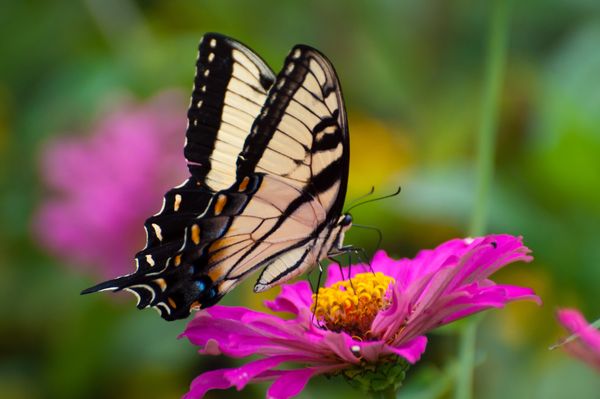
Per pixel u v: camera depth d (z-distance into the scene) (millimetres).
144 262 995
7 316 1222
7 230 1241
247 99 1002
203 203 1003
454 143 1226
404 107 1270
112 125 1159
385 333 972
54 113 1235
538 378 1127
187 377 1184
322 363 970
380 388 971
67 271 1214
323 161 1006
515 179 1168
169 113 1159
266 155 1000
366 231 1174
